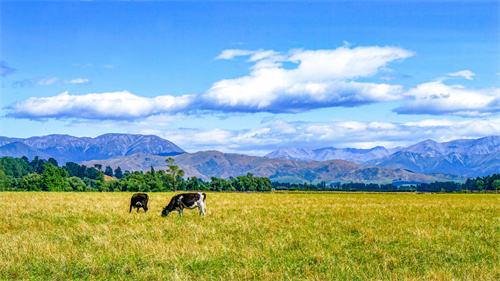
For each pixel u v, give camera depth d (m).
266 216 24.27
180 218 22.78
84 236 16.31
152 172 159.25
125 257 12.80
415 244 15.04
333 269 11.79
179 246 13.97
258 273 11.27
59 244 14.54
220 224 20.05
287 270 11.60
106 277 11.25
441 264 12.41
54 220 21.14
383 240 15.80
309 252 13.76
